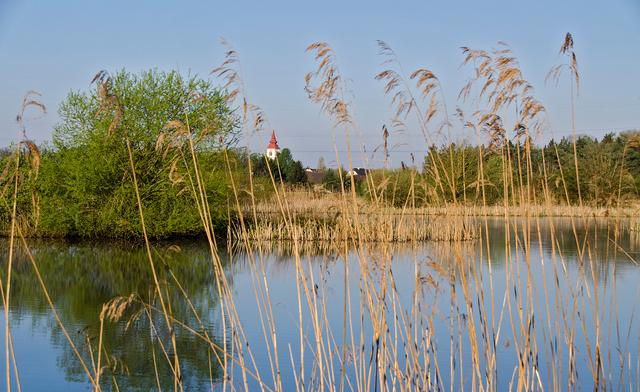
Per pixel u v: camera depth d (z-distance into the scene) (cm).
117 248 3231
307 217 3036
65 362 1212
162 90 3328
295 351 1230
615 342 1203
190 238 3728
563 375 987
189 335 1387
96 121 3316
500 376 1032
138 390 1045
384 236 788
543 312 1331
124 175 3030
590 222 4112
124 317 1591
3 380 1088
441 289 862
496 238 3262
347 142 731
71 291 1969
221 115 1981
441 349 1181
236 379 1080
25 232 3578
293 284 2036
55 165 3491
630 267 2156
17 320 1560
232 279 2166
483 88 721
